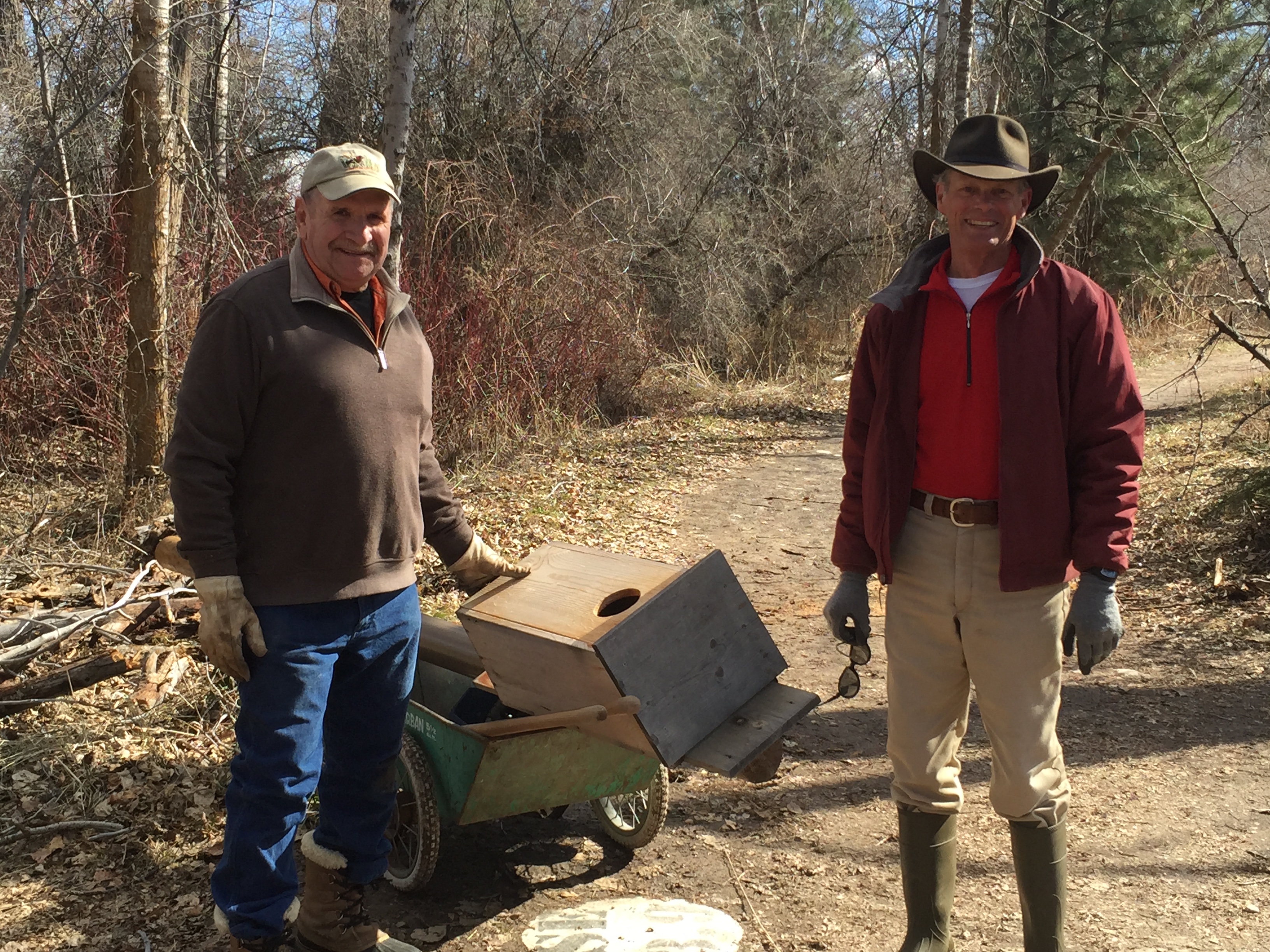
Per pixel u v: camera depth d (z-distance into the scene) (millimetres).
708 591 3080
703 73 18000
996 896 3453
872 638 6152
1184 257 20312
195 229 9039
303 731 2670
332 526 2689
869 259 18719
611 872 3672
